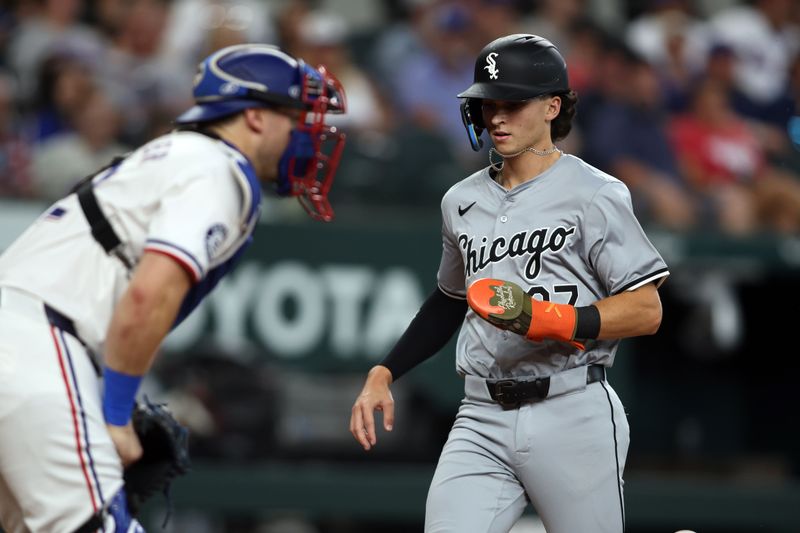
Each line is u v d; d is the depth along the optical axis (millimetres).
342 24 31906
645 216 28844
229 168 11508
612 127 29406
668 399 29453
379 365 13812
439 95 30266
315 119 12211
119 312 10875
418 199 27141
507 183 12953
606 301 12094
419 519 27000
